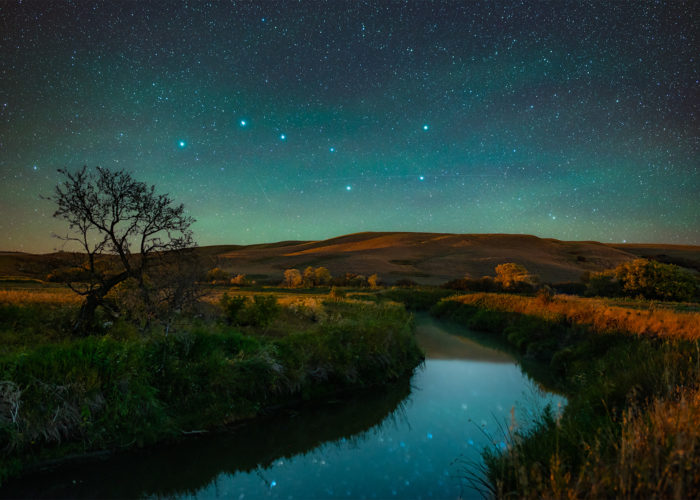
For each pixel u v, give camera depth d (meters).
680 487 3.24
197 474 7.26
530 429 7.07
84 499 6.38
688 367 6.99
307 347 12.02
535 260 127.00
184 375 9.07
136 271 11.89
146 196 11.88
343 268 115.81
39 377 7.40
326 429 9.30
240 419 9.27
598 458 4.17
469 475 6.83
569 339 16.88
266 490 6.68
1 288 30.44
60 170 11.14
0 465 6.44
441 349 19.22
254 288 56.06
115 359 8.26
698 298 42.78
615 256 140.25
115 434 7.58
